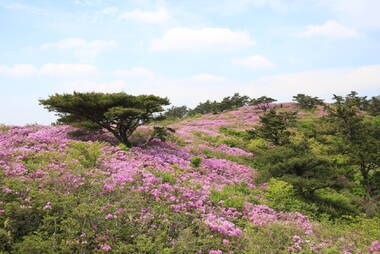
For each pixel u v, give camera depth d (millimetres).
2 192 6887
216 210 9484
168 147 18266
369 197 16109
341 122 21234
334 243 8008
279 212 10984
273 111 23750
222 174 15594
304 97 58688
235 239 7566
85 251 5793
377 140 18844
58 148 13180
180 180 11320
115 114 14469
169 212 8031
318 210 12234
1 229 5582
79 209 6730
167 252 6000
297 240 7820
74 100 14336
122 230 6676
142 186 9398
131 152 14234
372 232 9117
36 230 6195
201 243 6996
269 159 15820
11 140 14078
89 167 10570
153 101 15898
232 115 55938
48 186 7859
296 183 12977
